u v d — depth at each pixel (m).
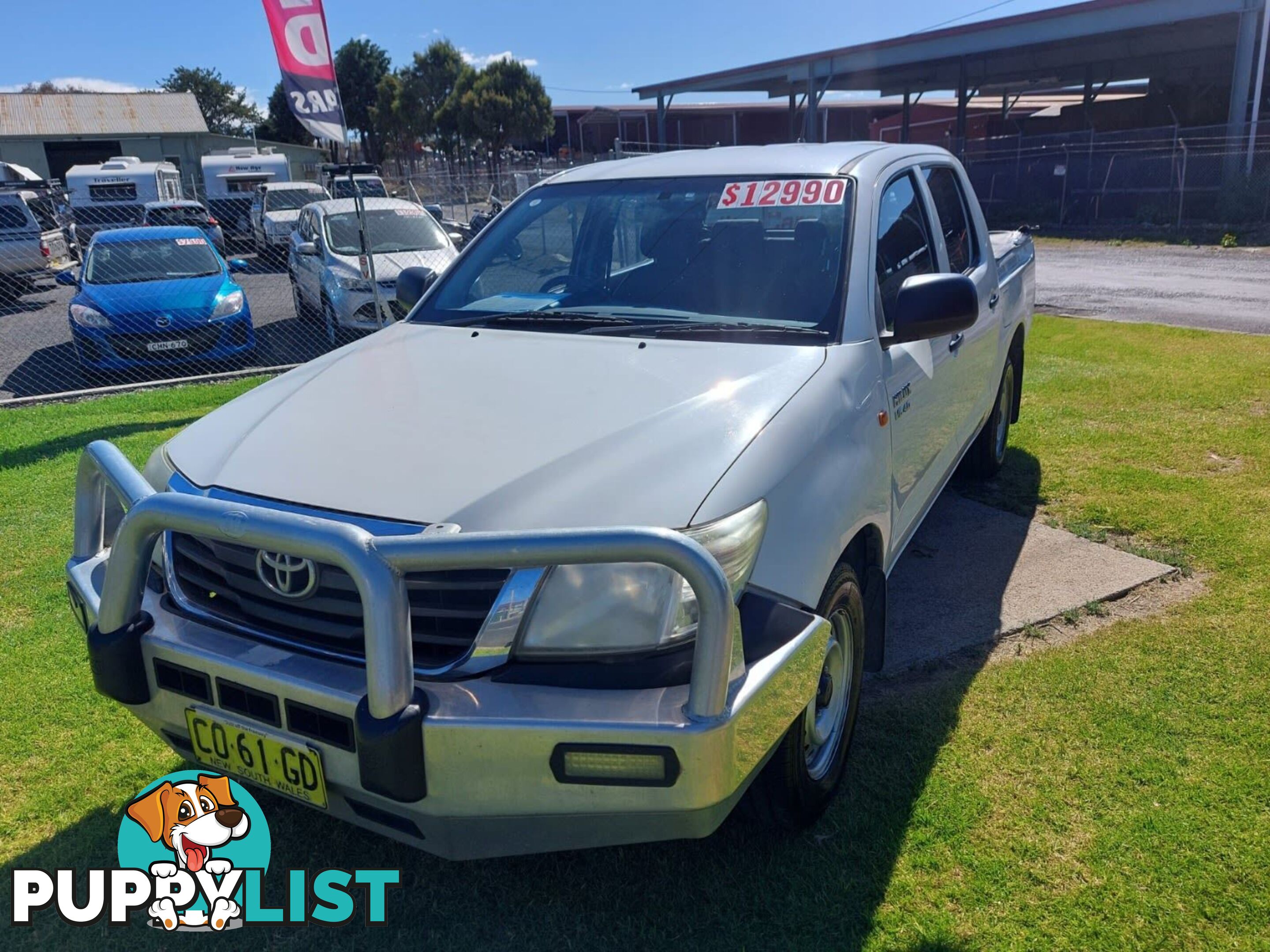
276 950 2.32
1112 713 3.12
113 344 9.23
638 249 3.36
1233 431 5.94
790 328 2.92
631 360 2.78
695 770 1.85
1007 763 2.88
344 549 1.86
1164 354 8.16
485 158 49.50
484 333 3.19
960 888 2.40
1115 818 2.63
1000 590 4.05
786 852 2.54
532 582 1.98
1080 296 12.26
